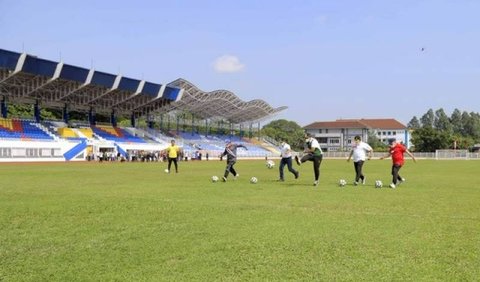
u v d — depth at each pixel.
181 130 98.00
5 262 6.54
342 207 12.09
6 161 55.22
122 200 13.46
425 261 6.54
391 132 167.50
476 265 6.34
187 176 26.58
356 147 20.25
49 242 7.76
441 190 17.66
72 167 40.97
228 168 22.08
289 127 177.00
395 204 12.84
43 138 62.22
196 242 7.72
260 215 10.58
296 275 5.92
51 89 65.62
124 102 78.88
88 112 77.81
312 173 31.16
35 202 12.90
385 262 6.50
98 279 5.77
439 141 119.19
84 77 63.19
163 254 6.95
